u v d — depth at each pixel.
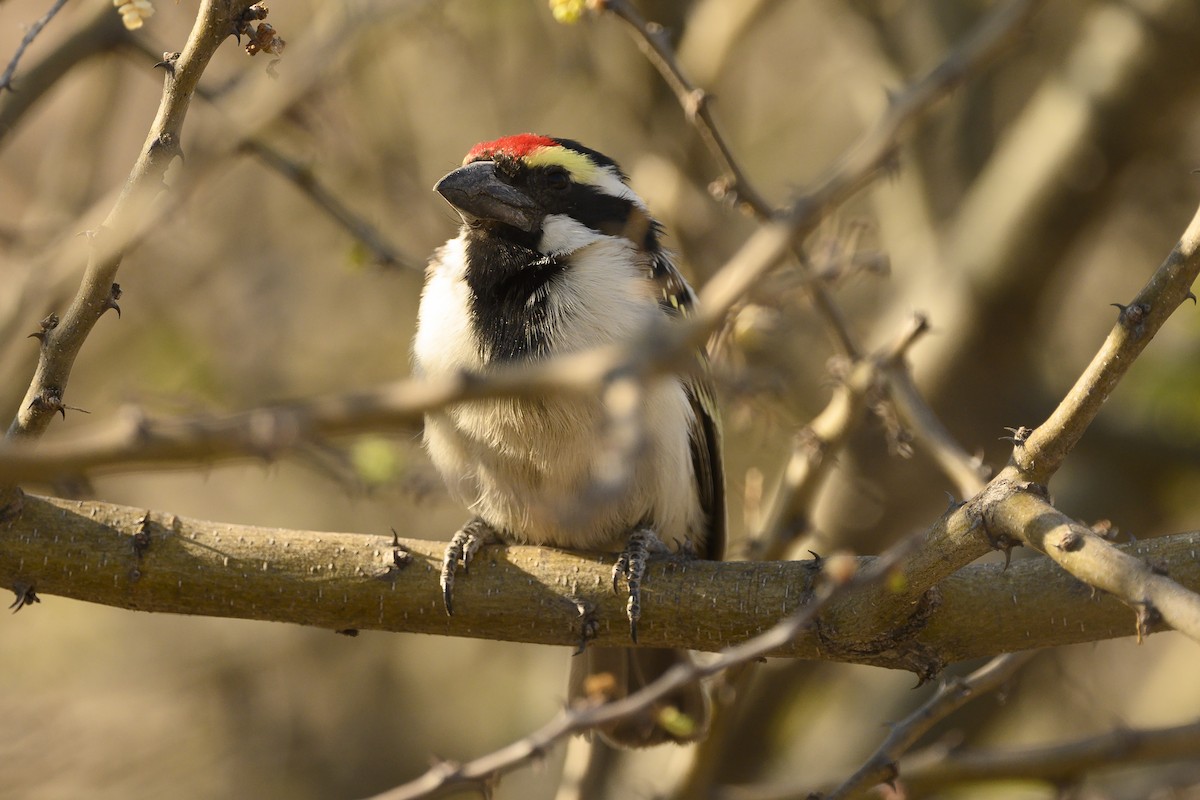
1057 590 6.70
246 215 15.88
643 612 7.22
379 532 16.17
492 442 8.30
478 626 7.31
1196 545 6.58
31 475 4.15
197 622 17.23
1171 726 9.55
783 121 16.81
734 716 9.98
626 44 12.78
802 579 7.11
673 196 11.93
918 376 12.87
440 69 14.70
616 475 4.19
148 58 10.34
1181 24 12.14
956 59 5.43
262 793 16.12
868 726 13.40
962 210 13.36
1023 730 14.29
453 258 8.90
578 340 8.43
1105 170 12.52
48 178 12.52
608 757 13.38
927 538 6.27
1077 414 5.97
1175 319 14.13
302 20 13.89
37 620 17.06
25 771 15.52
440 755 16.44
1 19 14.96
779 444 13.16
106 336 15.11
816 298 8.86
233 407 14.43
